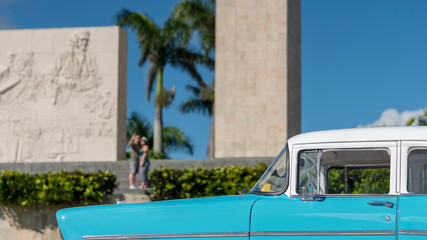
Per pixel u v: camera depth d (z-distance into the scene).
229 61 22.67
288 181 4.84
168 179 12.88
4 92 26.72
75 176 13.08
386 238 4.36
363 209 4.46
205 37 36.34
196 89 38.88
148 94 38.31
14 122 26.53
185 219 4.70
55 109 26.39
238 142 22.36
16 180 13.07
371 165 4.81
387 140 4.65
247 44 22.58
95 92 26.20
